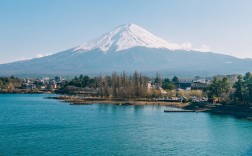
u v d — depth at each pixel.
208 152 126.69
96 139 149.25
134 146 136.25
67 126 184.12
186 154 124.12
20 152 126.75
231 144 139.50
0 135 158.00
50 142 143.12
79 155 122.94
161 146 136.00
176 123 193.88
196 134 160.00
